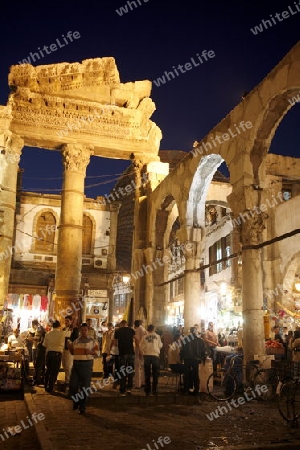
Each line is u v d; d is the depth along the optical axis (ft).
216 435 22.00
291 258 62.44
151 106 67.67
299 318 60.18
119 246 100.73
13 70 63.46
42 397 34.53
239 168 39.60
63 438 21.21
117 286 99.86
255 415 27.53
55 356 37.45
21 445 22.08
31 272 86.58
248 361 35.70
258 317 36.55
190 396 33.81
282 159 69.46
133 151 67.15
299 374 32.45
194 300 50.37
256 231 38.34
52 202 89.97
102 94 67.05
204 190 51.52
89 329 37.29
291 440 20.77
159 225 63.67
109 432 22.62
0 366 40.01
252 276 37.35
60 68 65.16
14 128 62.80
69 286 60.29
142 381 40.42
